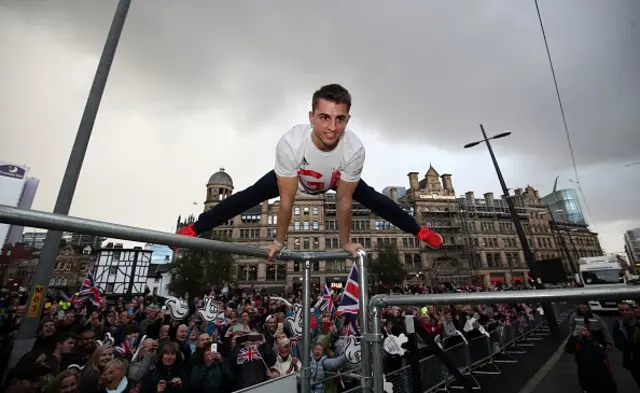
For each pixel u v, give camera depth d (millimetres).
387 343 5012
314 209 56875
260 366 5453
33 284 4934
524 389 8180
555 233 70562
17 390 3539
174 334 6172
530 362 10648
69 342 5086
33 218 1082
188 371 5289
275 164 2096
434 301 1365
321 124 1870
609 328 15156
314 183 2131
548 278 17844
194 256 38531
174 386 4613
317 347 5652
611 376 6375
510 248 63000
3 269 42688
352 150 2074
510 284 59750
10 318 8180
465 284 53625
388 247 48438
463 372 8828
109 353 4219
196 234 2148
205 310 9031
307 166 2043
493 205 67000
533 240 67062
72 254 62406
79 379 3986
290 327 8617
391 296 1548
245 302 15094
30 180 51906
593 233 78750
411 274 55469
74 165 5348
